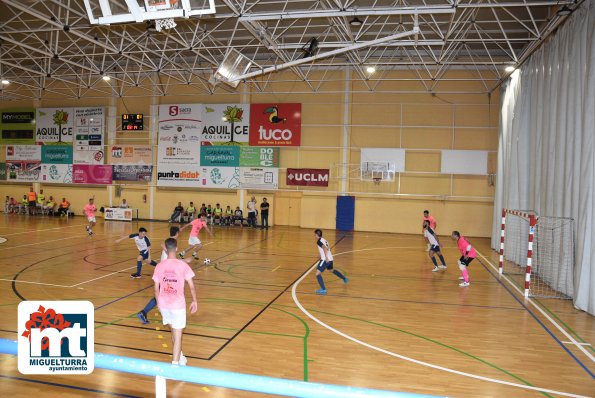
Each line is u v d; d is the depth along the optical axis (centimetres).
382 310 801
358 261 1316
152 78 2347
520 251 1312
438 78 2042
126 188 2412
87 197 2483
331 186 2170
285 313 764
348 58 2030
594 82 855
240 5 1221
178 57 2181
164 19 718
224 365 532
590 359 587
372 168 2100
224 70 1638
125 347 583
